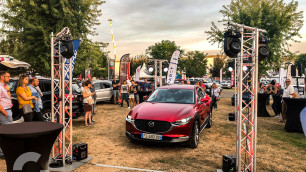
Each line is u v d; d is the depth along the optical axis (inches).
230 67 497.0
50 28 490.9
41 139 69.2
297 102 278.4
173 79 538.6
